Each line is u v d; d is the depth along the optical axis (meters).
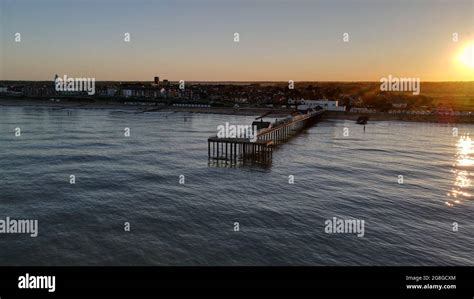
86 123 145.25
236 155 76.75
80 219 40.59
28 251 32.94
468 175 64.19
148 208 44.53
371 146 95.62
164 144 95.56
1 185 52.88
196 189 53.03
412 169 68.50
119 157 75.94
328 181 58.81
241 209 44.78
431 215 43.69
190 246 34.50
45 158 73.00
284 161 74.69
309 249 34.19
